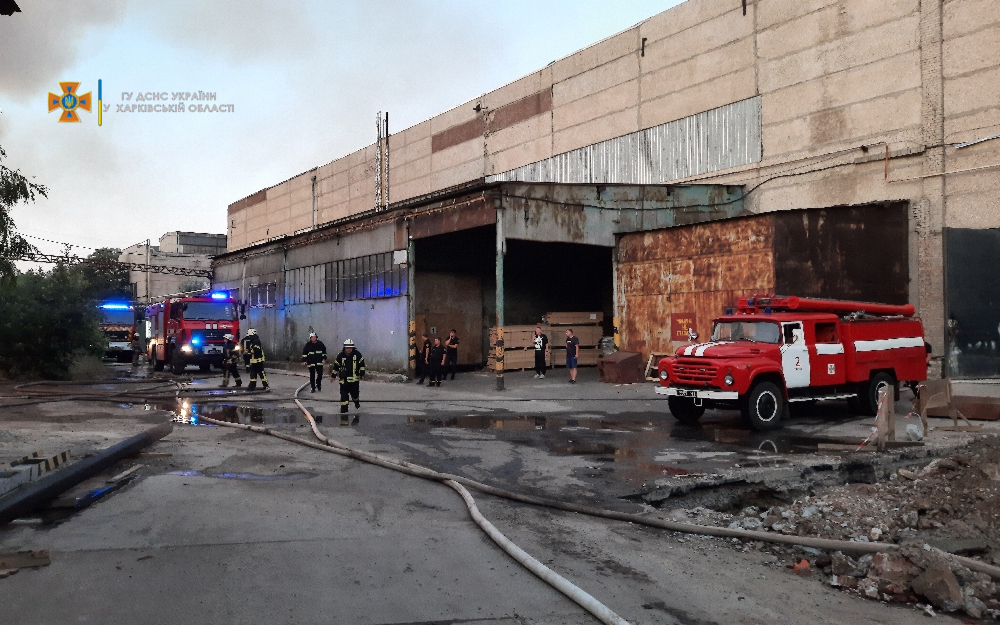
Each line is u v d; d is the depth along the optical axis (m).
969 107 19.20
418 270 25.98
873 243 19.66
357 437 11.44
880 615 4.53
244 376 26.69
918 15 20.38
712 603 4.55
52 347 24.28
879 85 21.39
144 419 13.54
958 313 19.33
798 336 12.65
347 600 4.34
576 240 21.66
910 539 6.04
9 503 5.86
